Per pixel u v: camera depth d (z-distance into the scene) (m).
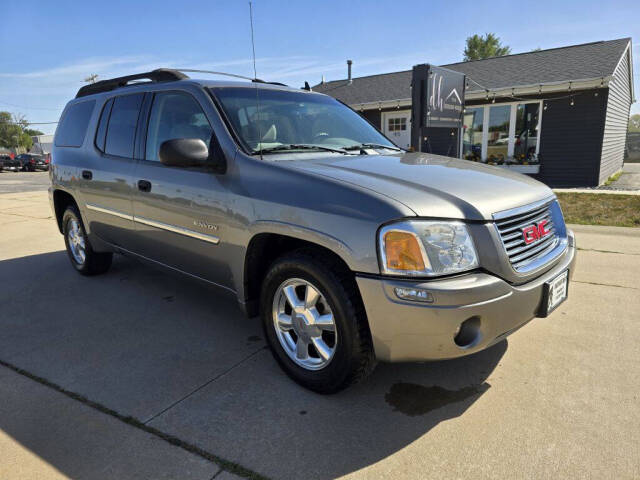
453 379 2.66
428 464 1.98
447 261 2.08
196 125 3.07
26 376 2.75
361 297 2.19
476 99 13.02
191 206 2.97
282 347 2.67
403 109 15.02
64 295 4.15
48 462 2.01
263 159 2.70
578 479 1.88
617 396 2.44
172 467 1.98
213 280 3.08
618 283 4.17
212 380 2.69
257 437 2.17
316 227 2.29
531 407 2.36
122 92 3.85
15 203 11.04
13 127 86.25
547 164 12.63
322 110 3.61
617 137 15.12
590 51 13.59
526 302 2.27
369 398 2.48
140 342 3.19
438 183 2.44
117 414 2.36
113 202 3.75
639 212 7.29
